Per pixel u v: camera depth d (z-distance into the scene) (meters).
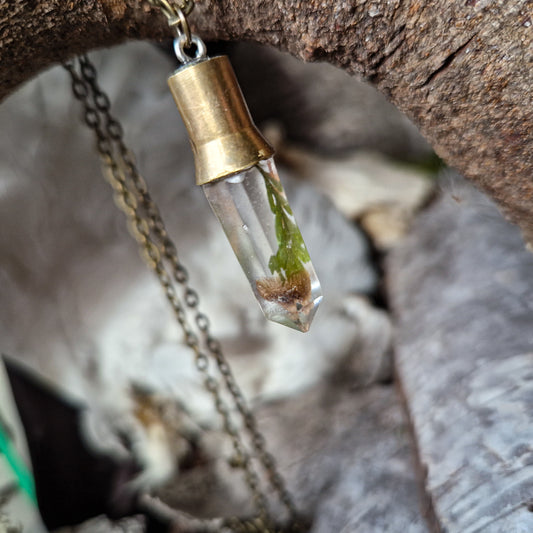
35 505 0.23
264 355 0.27
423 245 0.29
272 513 0.22
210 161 0.12
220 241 0.27
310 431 0.26
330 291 0.28
